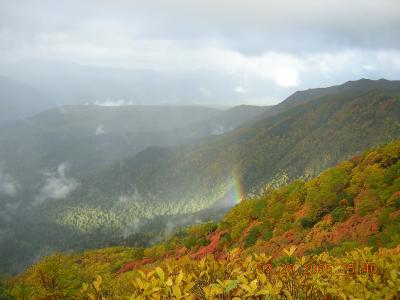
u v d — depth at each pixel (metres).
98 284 4.21
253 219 43.81
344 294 3.99
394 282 4.29
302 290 3.93
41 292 16.77
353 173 37.25
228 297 3.22
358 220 27.95
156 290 3.27
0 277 18.53
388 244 19.55
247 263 4.22
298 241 30.50
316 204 34.22
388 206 26.58
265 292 3.12
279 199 43.59
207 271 4.01
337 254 21.12
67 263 18.69
